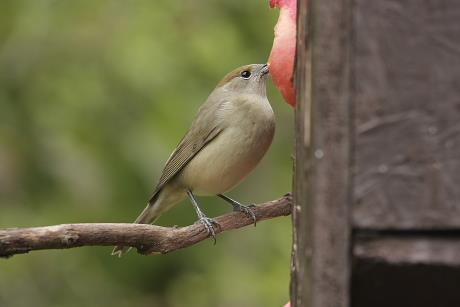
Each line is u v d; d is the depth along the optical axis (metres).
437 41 5.39
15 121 14.41
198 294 14.64
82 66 14.84
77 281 14.77
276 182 14.78
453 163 5.35
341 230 5.41
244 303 14.41
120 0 15.31
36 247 7.53
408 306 5.67
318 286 5.44
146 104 14.65
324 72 5.43
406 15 5.41
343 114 5.41
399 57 5.40
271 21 15.46
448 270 5.38
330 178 5.41
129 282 14.88
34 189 14.20
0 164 14.19
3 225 13.84
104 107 14.60
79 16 15.09
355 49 5.42
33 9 14.94
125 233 8.05
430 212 5.35
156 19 15.23
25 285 14.59
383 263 5.39
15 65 14.70
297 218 6.75
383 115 5.40
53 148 14.27
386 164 5.39
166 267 14.87
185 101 14.64
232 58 15.18
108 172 14.16
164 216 14.07
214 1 15.58
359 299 5.64
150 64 14.80
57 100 14.68
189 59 15.02
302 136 6.15
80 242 7.77
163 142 14.30
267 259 14.61
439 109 5.38
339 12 5.43
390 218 5.37
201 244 14.82
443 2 5.39
